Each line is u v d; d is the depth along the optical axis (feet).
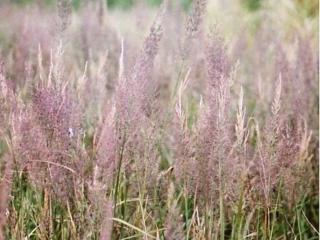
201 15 15.69
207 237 12.38
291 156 13.12
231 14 35.53
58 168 12.07
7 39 23.70
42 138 12.02
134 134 12.48
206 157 12.14
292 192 13.97
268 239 13.28
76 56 22.04
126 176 13.65
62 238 12.25
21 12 28.14
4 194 10.36
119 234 12.64
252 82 21.86
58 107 12.14
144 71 12.91
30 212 12.93
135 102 12.35
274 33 26.89
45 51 19.40
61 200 12.32
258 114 18.38
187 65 16.88
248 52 25.80
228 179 12.20
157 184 13.23
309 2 34.30
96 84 16.40
